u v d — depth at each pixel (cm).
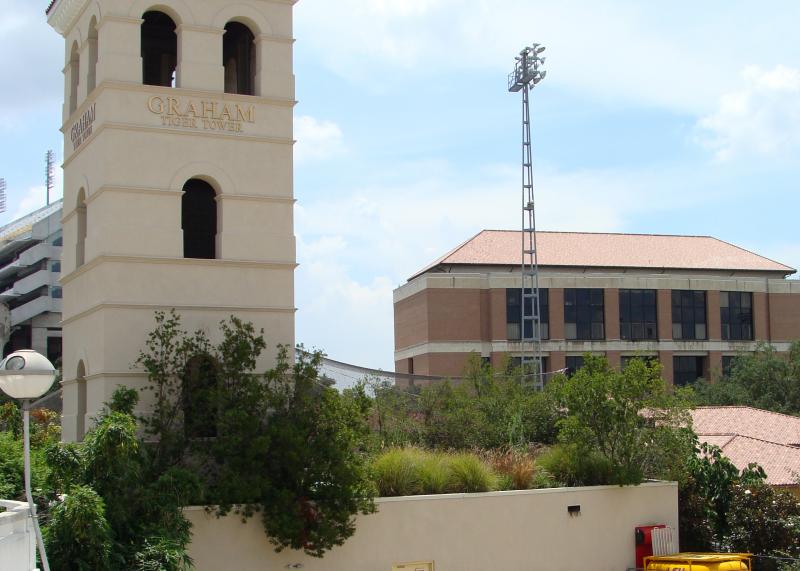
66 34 3198
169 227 2766
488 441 3591
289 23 2984
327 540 2502
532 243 7050
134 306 2695
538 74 6544
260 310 2850
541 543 2848
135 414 2652
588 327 9481
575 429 3058
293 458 2453
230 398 2538
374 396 3744
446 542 2733
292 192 2927
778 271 10231
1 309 8369
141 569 2134
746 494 3238
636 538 2966
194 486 2372
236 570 2478
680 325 9769
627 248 10006
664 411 3138
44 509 2248
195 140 2820
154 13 3017
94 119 2833
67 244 3066
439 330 9075
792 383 7262
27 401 1736
